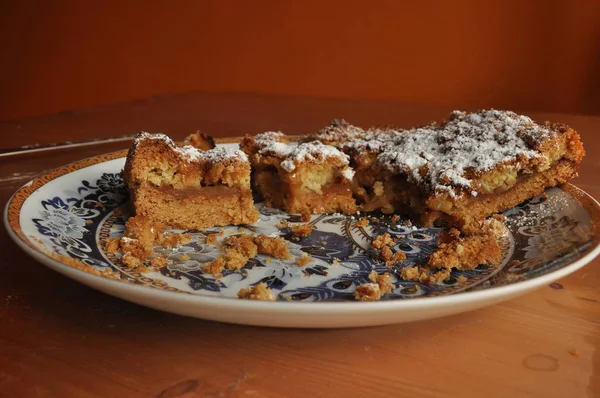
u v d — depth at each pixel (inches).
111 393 11.1
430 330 12.4
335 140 17.9
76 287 13.2
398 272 14.1
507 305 13.0
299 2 32.7
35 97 38.1
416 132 17.9
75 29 36.5
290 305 11.4
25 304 12.7
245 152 17.6
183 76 35.5
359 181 17.1
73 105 37.7
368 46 32.2
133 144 16.1
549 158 16.1
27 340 11.9
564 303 13.1
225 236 15.6
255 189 17.5
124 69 36.4
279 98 26.9
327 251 14.9
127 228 15.0
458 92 31.8
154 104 25.7
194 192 15.9
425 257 14.7
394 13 31.4
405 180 16.6
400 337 12.2
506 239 15.0
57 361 11.6
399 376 11.5
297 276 13.9
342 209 17.0
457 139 16.9
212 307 11.4
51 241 14.0
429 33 31.3
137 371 11.4
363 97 33.0
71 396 11.0
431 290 13.4
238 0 33.5
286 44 33.5
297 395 11.1
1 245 14.4
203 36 34.6
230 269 14.0
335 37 32.6
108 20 35.9
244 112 24.6
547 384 11.4
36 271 13.6
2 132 21.9
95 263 13.8
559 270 12.5
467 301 11.7
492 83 31.3
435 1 30.8
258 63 34.2
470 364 11.7
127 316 12.5
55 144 19.4
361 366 11.6
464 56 31.2
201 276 13.8
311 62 33.4
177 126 22.7
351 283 13.7
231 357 11.7
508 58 30.8
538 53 30.4
